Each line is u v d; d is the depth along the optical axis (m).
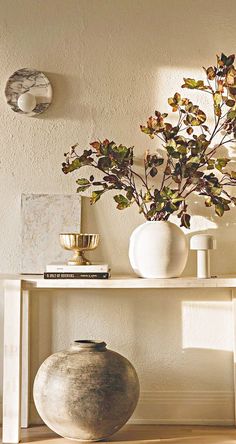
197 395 2.88
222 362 2.89
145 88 2.95
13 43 2.95
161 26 2.96
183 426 2.80
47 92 2.93
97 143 2.79
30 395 2.87
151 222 2.73
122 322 2.91
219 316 2.90
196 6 2.96
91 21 2.96
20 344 2.55
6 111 2.94
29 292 2.86
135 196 2.91
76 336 2.91
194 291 2.91
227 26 2.95
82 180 2.83
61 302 2.92
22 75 2.93
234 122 2.83
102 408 2.36
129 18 2.96
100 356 2.45
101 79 2.95
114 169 2.80
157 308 2.91
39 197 2.92
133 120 2.94
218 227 2.92
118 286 2.57
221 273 2.91
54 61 2.95
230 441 2.53
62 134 2.94
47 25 2.96
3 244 2.92
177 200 2.70
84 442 2.50
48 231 2.91
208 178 2.79
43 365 2.49
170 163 2.82
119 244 2.93
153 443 2.50
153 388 2.89
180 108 2.94
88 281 2.57
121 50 2.96
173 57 2.95
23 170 2.94
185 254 2.72
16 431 2.52
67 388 2.36
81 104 2.94
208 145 2.90
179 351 2.90
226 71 2.79
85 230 2.93
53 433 2.67
